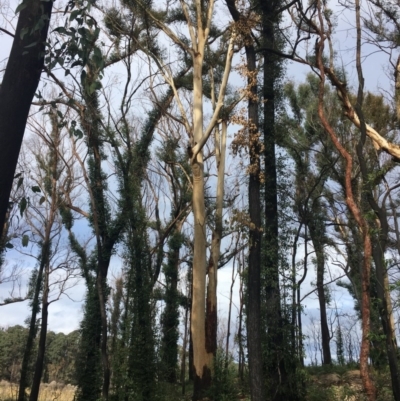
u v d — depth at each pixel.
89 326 22.34
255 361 12.74
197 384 17.97
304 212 18.12
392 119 13.19
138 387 18.84
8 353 37.31
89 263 23.64
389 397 11.38
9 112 5.13
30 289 26.67
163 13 20.78
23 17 5.45
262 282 15.98
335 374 20.03
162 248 24.12
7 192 4.98
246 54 15.94
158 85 21.28
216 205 20.70
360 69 7.60
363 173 7.89
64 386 30.03
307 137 20.88
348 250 20.05
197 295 18.59
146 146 24.02
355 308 27.33
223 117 18.02
